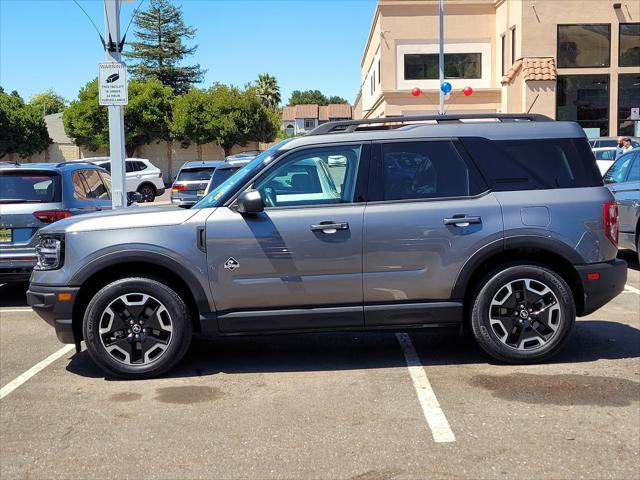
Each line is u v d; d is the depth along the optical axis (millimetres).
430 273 5512
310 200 5559
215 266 5418
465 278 5531
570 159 5742
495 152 5699
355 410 4809
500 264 5648
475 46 30922
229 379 5582
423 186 5621
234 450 4203
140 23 61906
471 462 3965
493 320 5605
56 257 5535
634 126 27516
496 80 30875
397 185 5598
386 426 4516
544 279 5551
